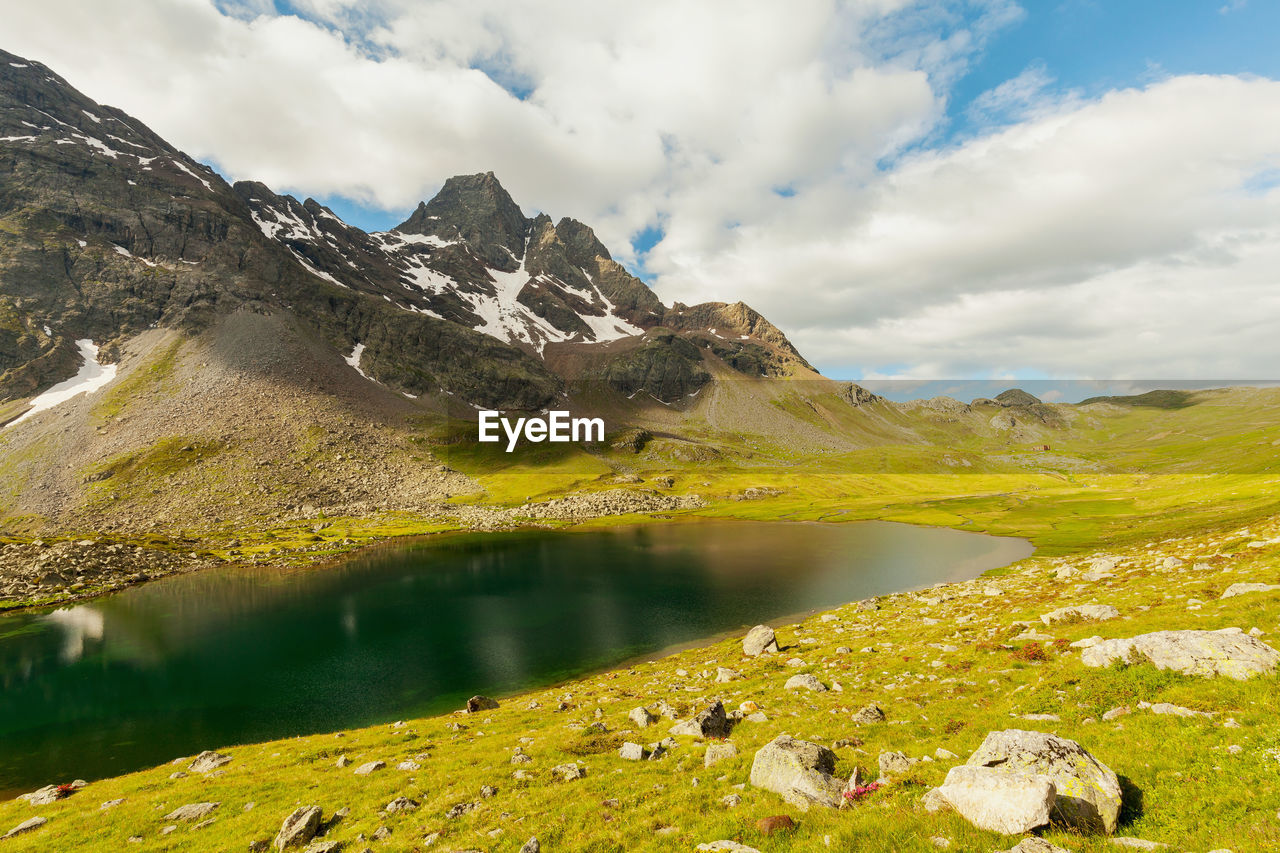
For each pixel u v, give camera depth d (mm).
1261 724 12883
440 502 181125
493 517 163875
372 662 52656
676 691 33125
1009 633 30266
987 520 138500
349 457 197375
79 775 32844
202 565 102000
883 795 13492
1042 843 9828
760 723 22781
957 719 19125
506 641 58281
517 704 35656
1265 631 19516
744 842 12445
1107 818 10570
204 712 42219
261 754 27578
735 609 68688
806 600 71938
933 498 189875
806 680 28750
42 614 72062
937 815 11742
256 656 54781
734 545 118625
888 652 33938
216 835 17562
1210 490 113750
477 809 16891
